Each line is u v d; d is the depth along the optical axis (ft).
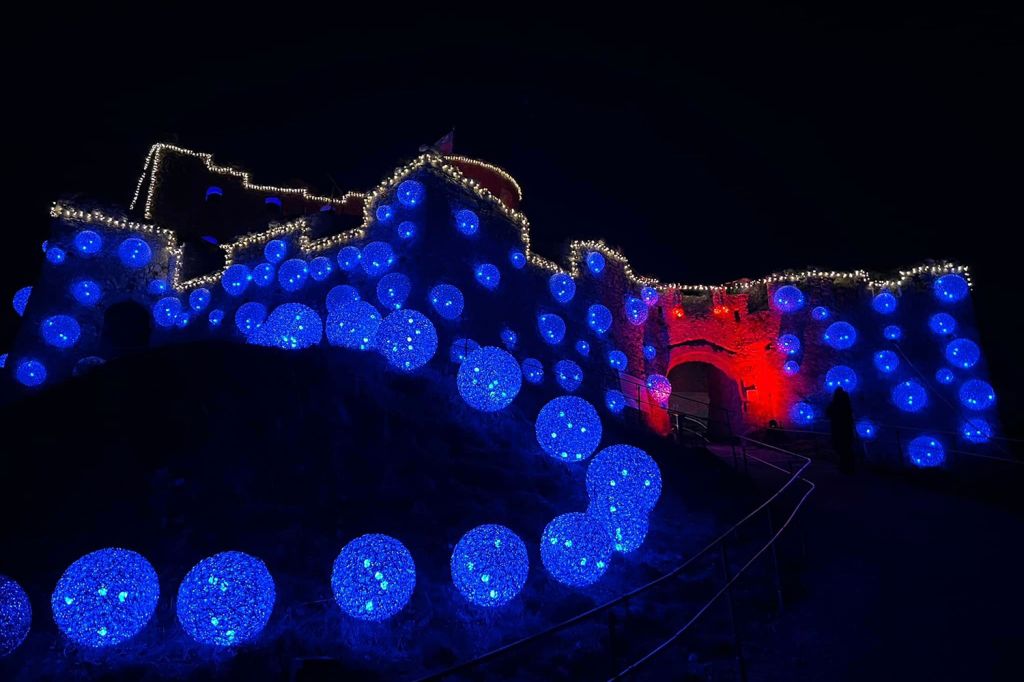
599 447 30.27
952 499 29.68
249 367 28.66
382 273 42.01
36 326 48.49
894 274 55.62
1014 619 15.74
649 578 21.13
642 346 56.29
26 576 18.33
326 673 14.39
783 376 55.88
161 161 63.10
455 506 23.36
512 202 65.77
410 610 18.10
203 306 52.24
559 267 50.88
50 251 50.83
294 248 49.08
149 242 55.57
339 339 34.14
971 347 51.01
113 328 53.57
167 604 17.52
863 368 53.57
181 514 20.95
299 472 23.80
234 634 14.73
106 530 20.17
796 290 57.00
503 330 43.57
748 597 19.51
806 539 23.79
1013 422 51.96
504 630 17.88
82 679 14.99
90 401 25.94
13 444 23.91
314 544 20.27
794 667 14.61
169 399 26.13
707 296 61.62
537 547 21.77
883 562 20.94
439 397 31.42
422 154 44.11
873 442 49.70
